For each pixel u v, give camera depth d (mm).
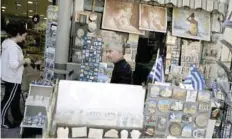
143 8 5441
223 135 3389
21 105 5469
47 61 4961
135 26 5395
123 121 2314
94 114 2279
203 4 5551
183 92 2512
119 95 2363
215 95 3648
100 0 5309
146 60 5637
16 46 4406
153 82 2670
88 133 2256
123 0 5355
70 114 2246
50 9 4863
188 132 2523
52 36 4895
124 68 3854
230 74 3465
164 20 5527
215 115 3309
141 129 2352
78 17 5082
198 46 5742
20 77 4598
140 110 2398
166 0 5363
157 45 5688
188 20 5672
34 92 4375
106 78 4531
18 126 4617
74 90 2305
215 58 5586
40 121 4227
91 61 4562
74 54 5070
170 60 5629
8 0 11352
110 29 5289
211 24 5785
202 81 2738
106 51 5215
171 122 2488
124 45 5434
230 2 5543
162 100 2473
